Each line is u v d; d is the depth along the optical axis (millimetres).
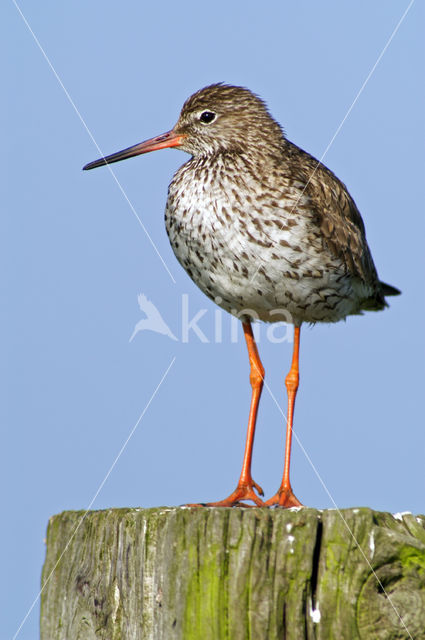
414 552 9055
